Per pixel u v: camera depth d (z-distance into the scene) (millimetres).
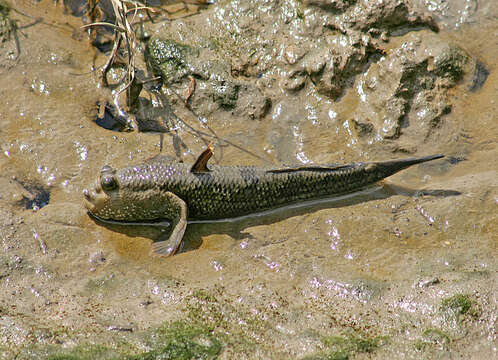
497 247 5473
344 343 4484
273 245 5578
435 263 5328
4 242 5398
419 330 4645
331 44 7059
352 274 5227
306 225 5785
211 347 4418
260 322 4711
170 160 6383
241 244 5582
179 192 5570
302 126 6793
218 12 7621
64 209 5828
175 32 7508
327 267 5324
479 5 7559
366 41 6965
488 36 7363
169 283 5113
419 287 5023
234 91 6895
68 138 6547
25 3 7969
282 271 5281
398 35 7176
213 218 5871
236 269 5305
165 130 6785
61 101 6984
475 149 6512
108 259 5391
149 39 7516
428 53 6848
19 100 6906
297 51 7078
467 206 5871
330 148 6586
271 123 6848
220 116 6906
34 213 5758
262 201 5832
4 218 5617
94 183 5598
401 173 6348
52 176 6180
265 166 5863
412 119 6680
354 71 6988
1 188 5945
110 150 6473
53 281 5133
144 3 7934
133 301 4926
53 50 7480
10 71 7219
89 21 7789
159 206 5594
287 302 4941
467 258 5367
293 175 5828
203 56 7191
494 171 6254
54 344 4367
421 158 5965
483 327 4633
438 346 4492
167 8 7910
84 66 7426
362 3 7125
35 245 5426
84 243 5531
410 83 6773
